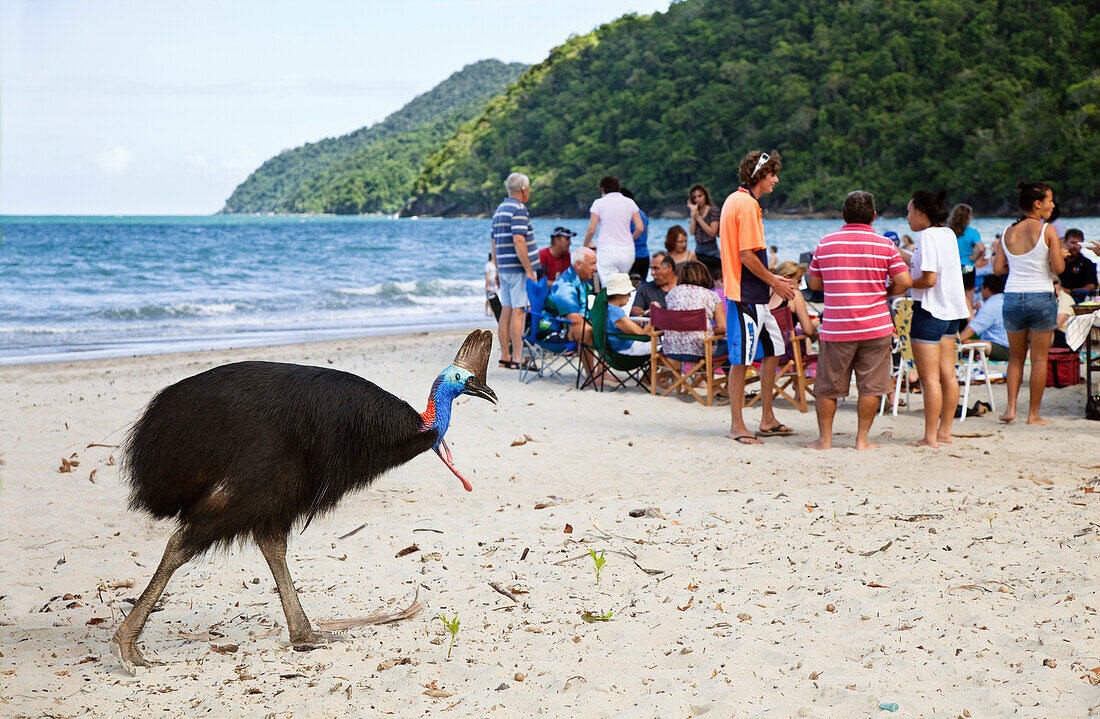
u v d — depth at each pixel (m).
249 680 4.07
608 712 3.68
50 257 40.69
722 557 5.61
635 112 155.38
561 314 12.12
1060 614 4.38
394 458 4.31
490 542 6.21
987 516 6.09
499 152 179.88
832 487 7.16
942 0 130.00
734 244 8.74
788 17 153.75
